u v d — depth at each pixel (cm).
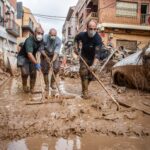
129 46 2970
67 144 458
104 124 546
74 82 1348
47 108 663
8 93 920
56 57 919
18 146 446
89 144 459
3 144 453
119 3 2934
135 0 2942
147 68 903
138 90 970
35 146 448
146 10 3011
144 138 487
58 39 928
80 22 4347
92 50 802
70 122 554
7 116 594
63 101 724
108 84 1188
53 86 981
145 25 2961
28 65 909
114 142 467
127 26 2911
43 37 917
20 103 729
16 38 4247
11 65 1838
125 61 1045
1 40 3291
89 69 764
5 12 3238
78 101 746
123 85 1086
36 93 905
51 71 881
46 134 498
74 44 811
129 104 710
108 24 2886
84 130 515
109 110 639
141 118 594
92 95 851
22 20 5156
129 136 495
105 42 2903
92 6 3516
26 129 517
